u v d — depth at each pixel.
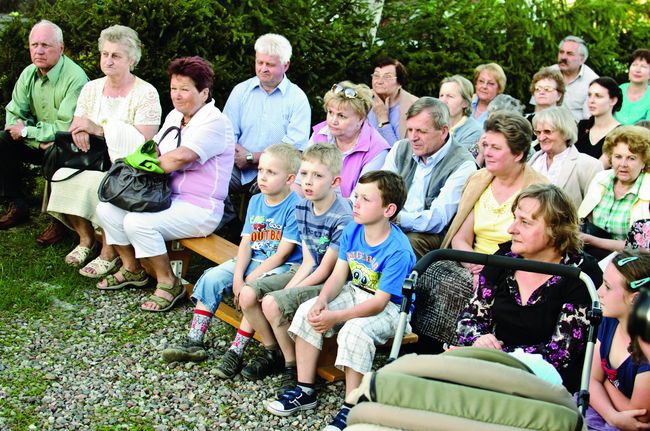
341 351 4.36
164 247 5.79
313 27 7.84
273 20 7.71
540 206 3.89
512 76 9.01
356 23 8.17
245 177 6.83
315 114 7.84
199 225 5.89
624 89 8.48
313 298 4.71
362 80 8.07
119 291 6.07
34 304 5.72
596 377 3.72
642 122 6.25
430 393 2.81
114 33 6.32
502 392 2.86
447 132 5.47
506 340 3.95
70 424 4.32
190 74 5.82
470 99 6.86
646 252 3.49
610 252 5.39
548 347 3.79
